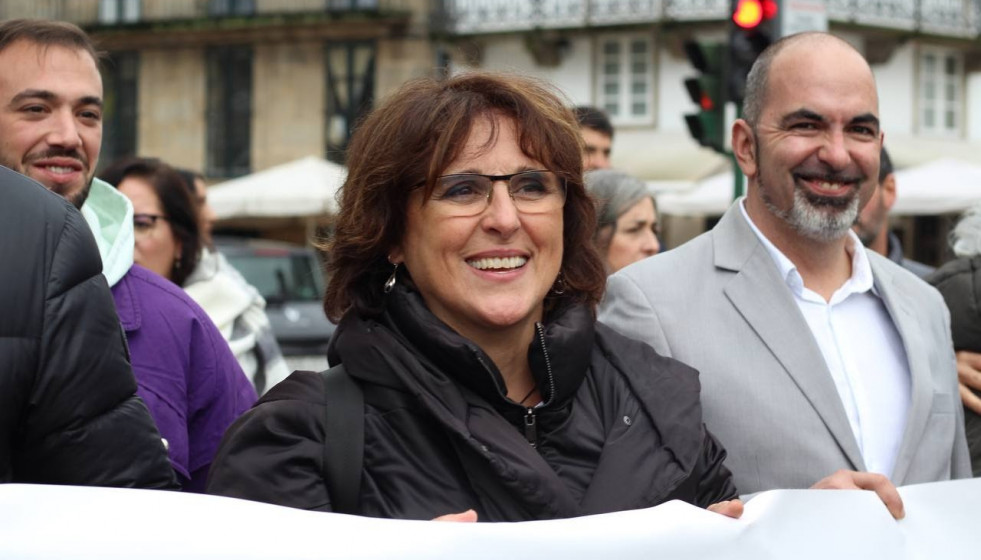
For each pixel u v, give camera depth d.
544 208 2.72
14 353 2.32
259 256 13.49
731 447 3.22
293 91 29.86
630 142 26.25
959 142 27.41
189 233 4.79
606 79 26.77
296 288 13.37
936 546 2.71
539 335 2.68
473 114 2.67
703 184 20.20
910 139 26.59
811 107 3.34
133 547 2.18
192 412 3.45
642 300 3.38
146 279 3.45
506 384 2.77
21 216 2.39
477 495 2.52
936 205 18.53
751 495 2.89
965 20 27.42
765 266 3.39
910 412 3.29
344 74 29.59
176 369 3.38
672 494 2.61
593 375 2.77
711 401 3.25
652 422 2.71
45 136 3.14
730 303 3.37
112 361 2.47
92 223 3.35
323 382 2.62
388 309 2.74
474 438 2.52
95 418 2.44
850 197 3.37
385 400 2.57
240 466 2.51
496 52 28.27
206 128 30.45
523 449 2.54
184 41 30.44
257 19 29.55
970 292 3.77
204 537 2.21
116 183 4.73
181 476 3.36
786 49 3.45
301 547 2.24
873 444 3.31
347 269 2.78
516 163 2.68
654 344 3.32
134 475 2.48
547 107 2.75
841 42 3.45
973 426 3.73
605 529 2.39
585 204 2.88
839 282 3.48
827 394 3.24
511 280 2.69
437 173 2.65
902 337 3.39
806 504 2.61
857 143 3.37
